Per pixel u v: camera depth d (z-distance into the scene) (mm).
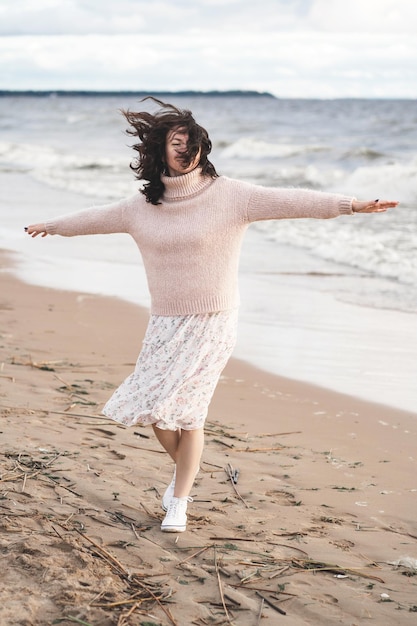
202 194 3586
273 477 4598
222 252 3600
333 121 48625
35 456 4461
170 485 3891
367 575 3424
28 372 6375
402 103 81812
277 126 46031
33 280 10766
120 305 9336
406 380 6793
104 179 23312
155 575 3258
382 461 4949
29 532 3467
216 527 3834
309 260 12266
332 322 8750
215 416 5805
